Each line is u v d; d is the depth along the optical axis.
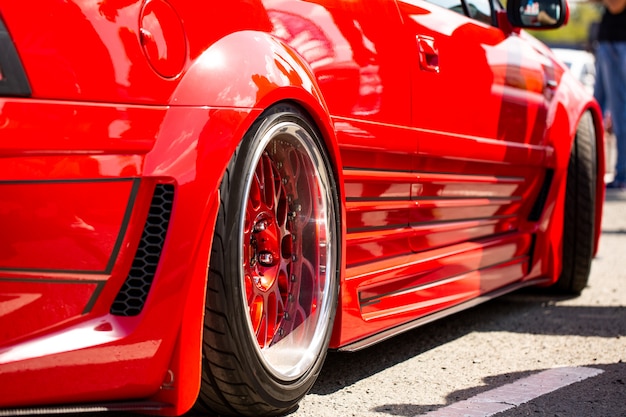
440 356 3.03
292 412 2.32
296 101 2.23
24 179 1.73
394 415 2.32
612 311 3.92
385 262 2.82
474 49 3.30
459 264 3.30
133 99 1.84
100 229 1.83
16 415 1.85
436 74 2.99
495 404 2.46
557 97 4.05
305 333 2.35
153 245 1.90
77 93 1.77
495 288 3.64
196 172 1.91
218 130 1.95
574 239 4.18
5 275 1.76
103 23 1.81
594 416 2.38
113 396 1.88
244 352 2.06
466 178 3.30
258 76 2.07
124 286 1.90
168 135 1.89
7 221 1.73
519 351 3.14
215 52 2.01
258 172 2.22
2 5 1.70
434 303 3.09
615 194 9.66
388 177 2.77
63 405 1.83
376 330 2.71
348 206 2.60
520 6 3.64
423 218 3.07
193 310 1.94
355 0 2.62
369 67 2.62
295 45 2.31
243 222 2.05
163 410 1.95
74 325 1.85
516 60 3.67
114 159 1.83
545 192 4.04
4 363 1.74
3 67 1.69
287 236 2.39
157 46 1.89
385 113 2.69
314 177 2.34
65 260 1.81
